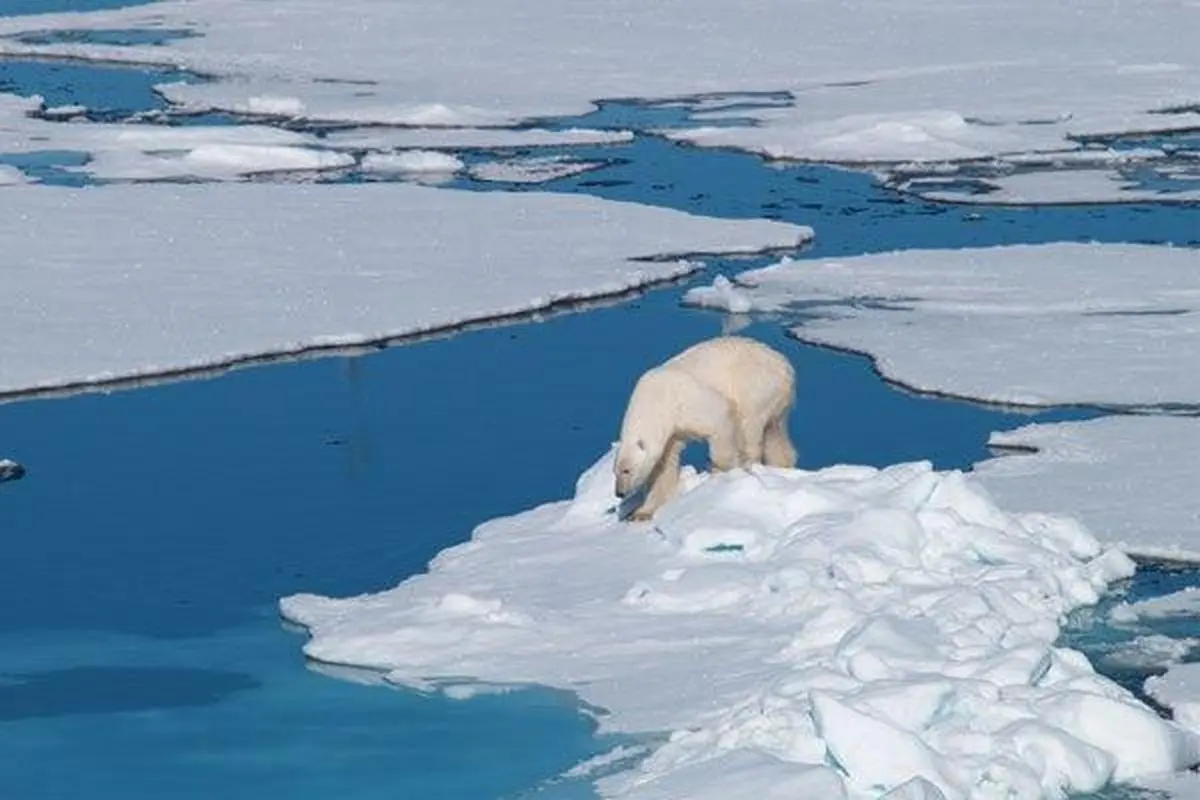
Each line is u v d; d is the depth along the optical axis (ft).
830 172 216.13
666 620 82.69
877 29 327.47
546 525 97.86
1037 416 120.37
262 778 71.26
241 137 237.04
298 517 104.22
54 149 231.71
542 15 348.59
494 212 191.21
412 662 80.64
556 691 76.79
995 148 224.53
